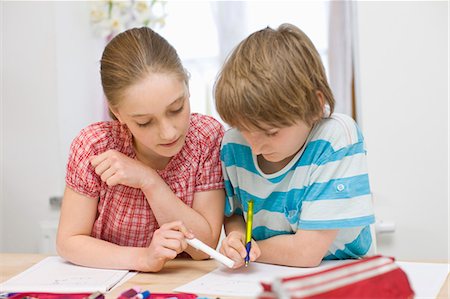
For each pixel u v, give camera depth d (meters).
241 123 0.82
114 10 2.09
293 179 0.94
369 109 1.71
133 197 1.07
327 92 0.88
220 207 1.08
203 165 1.07
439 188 1.68
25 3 2.07
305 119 0.84
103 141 1.05
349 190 0.88
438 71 1.67
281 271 0.91
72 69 2.12
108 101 0.95
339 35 1.92
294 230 0.97
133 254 0.96
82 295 0.82
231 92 0.82
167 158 1.08
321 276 0.56
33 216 2.11
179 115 0.91
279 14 2.07
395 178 1.71
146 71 0.87
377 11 1.69
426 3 1.66
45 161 2.08
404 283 0.60
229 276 0.89
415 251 1.71
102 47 2.14
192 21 2.18
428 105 1.68
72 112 2.12
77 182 1.04
